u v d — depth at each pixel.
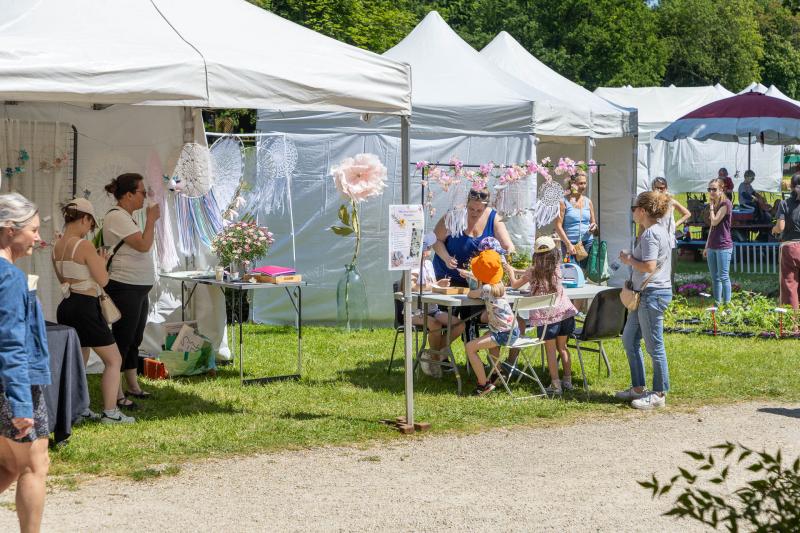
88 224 6.80
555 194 11.04
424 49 12.27
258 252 8.35
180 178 9.03
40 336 4.05
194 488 5.32
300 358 8.55
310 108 6.35
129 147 8.84
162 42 6.18
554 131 11.45
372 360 9.34
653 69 50.53
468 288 8.19
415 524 4.75
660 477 5.59
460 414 7.12
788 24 68.44
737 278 16.05
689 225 18.78
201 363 8.53
